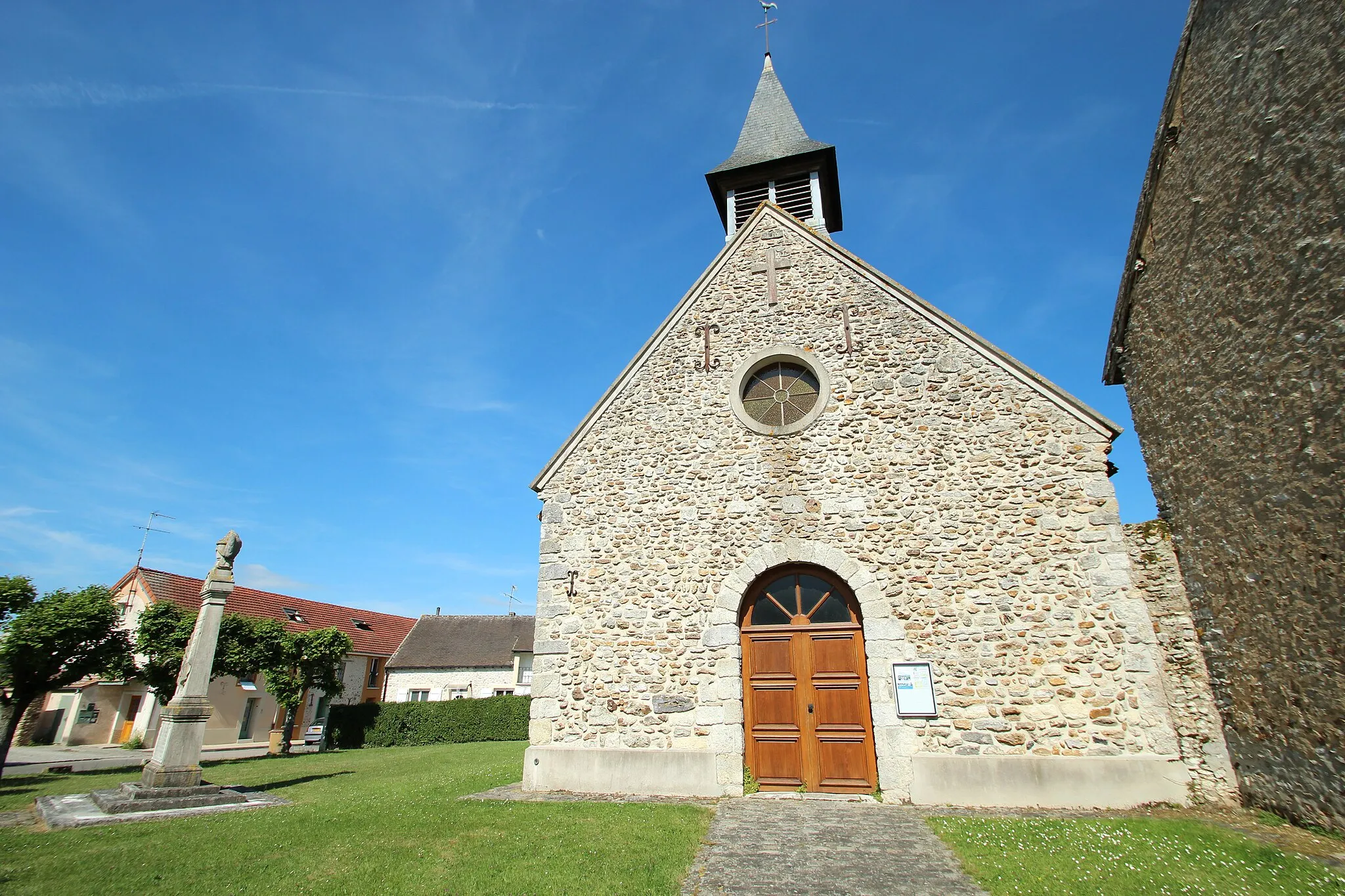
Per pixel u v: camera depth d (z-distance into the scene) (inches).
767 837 264.7
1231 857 218.5
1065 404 361.7
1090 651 327.3
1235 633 291.7
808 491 388.8
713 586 386.0
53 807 343.9
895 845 250.4
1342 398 225.8
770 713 368.8
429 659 1342.3
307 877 218.1
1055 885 198.5
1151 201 344.8
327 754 800.9
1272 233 256.4
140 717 1044.5
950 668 341.7
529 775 378.9
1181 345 325.4
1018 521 353.7
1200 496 312.3
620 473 423.8
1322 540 238.1
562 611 403.9
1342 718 235.3
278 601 1285.7
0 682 498.3
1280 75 249.0
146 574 1131.3
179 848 253.1
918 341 400.5
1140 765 308.3
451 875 217.5
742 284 450.3
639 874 215.6
